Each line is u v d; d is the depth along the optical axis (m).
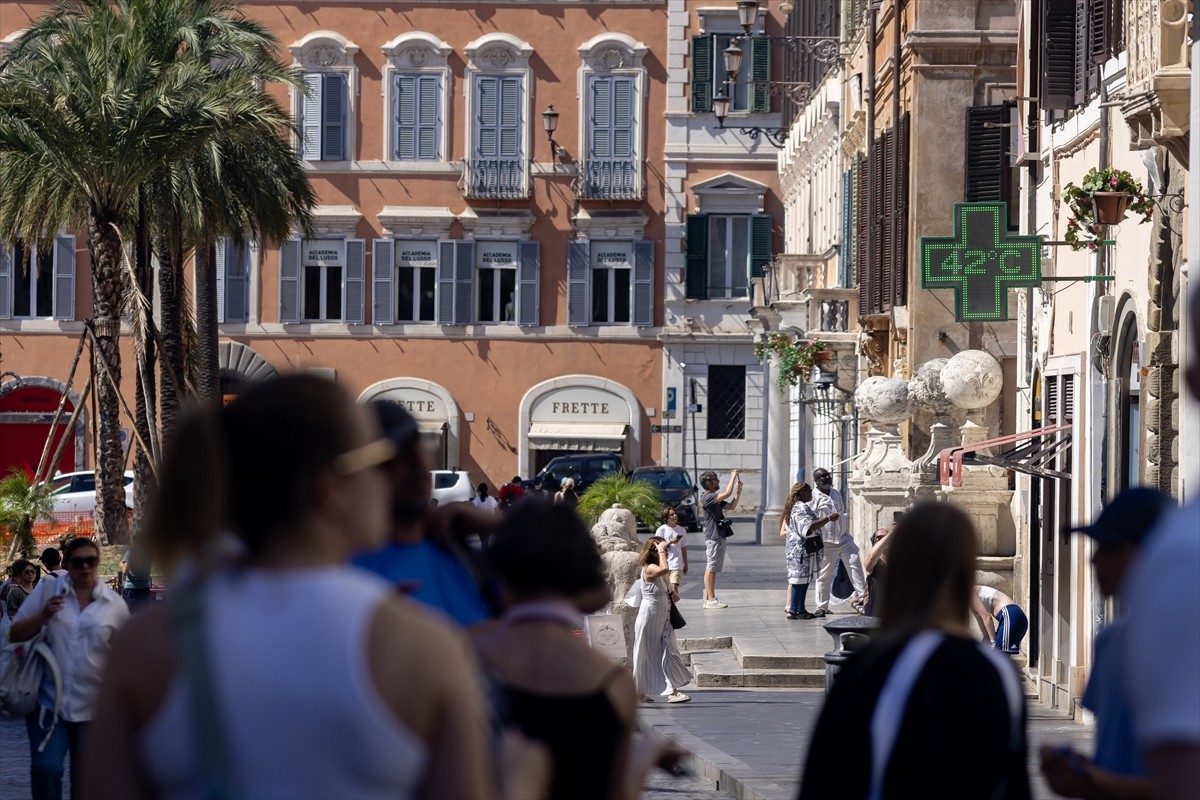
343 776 5.39
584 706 9.10
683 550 44.59
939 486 47.47
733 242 109.12
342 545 5.86
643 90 108.94
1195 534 6.10
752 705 35.75
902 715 9.00
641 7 108.94
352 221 108.50
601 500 60.72
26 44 62.03
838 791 9.07
